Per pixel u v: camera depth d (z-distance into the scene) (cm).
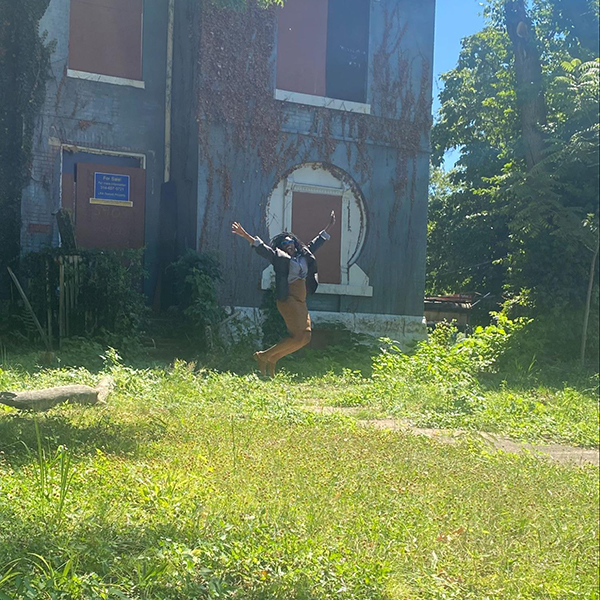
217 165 1870
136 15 1984
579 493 718
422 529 542
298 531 495
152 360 1623
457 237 3284
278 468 650
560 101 2427
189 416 932
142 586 378
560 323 2178
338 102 2016
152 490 530
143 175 1984
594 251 2167
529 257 2289
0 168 1809
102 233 1936
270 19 1930
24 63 1820
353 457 739
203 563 419
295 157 1964
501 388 1562
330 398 1287
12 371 1221
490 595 460
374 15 2070
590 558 554
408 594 443
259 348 1823
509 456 862
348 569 440
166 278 1959
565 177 2331
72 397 965
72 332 1611
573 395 1473
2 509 458
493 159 3278
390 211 2080
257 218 1916
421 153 2116
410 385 1359
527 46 2456
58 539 416
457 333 2148
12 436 693
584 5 2675
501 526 581
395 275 2084
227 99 1880
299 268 816
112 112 1950
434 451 826
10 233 1811
